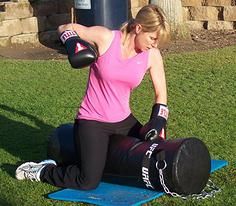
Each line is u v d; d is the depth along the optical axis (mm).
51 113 7695
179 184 4672
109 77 4902
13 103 8227
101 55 4859
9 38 12930
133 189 4973
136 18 4758
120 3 11594
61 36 4891
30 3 13078
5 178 5438
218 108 7754
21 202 4926
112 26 11570
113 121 5035
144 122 7297
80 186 5012
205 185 4914
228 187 5160
